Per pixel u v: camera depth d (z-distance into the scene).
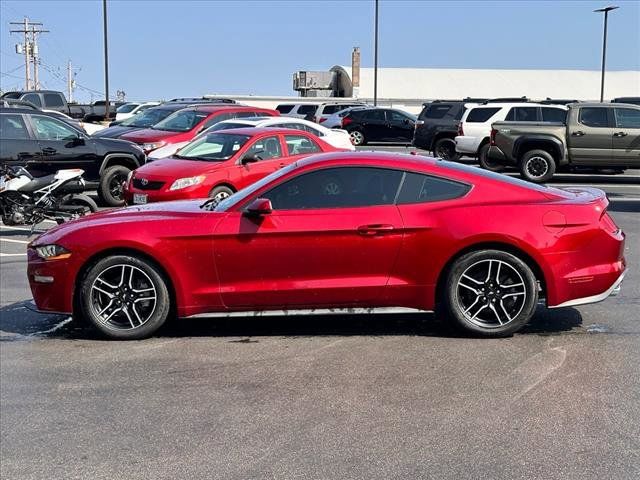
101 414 4.73
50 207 11.12
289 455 4.11
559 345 5.94
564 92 67.19
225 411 4.73
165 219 6.13
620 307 7.15
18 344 6.20
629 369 5.37
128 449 4.24
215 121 17.38
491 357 5.65
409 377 5.25
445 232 5.95
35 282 6.25
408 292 6.04
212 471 3.96
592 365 5.46
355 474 3.88
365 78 67.56
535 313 6.93
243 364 5.59
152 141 16.53
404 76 68.62
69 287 6.14
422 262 5.99
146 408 4.81
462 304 6.09
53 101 28.86
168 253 6.02
